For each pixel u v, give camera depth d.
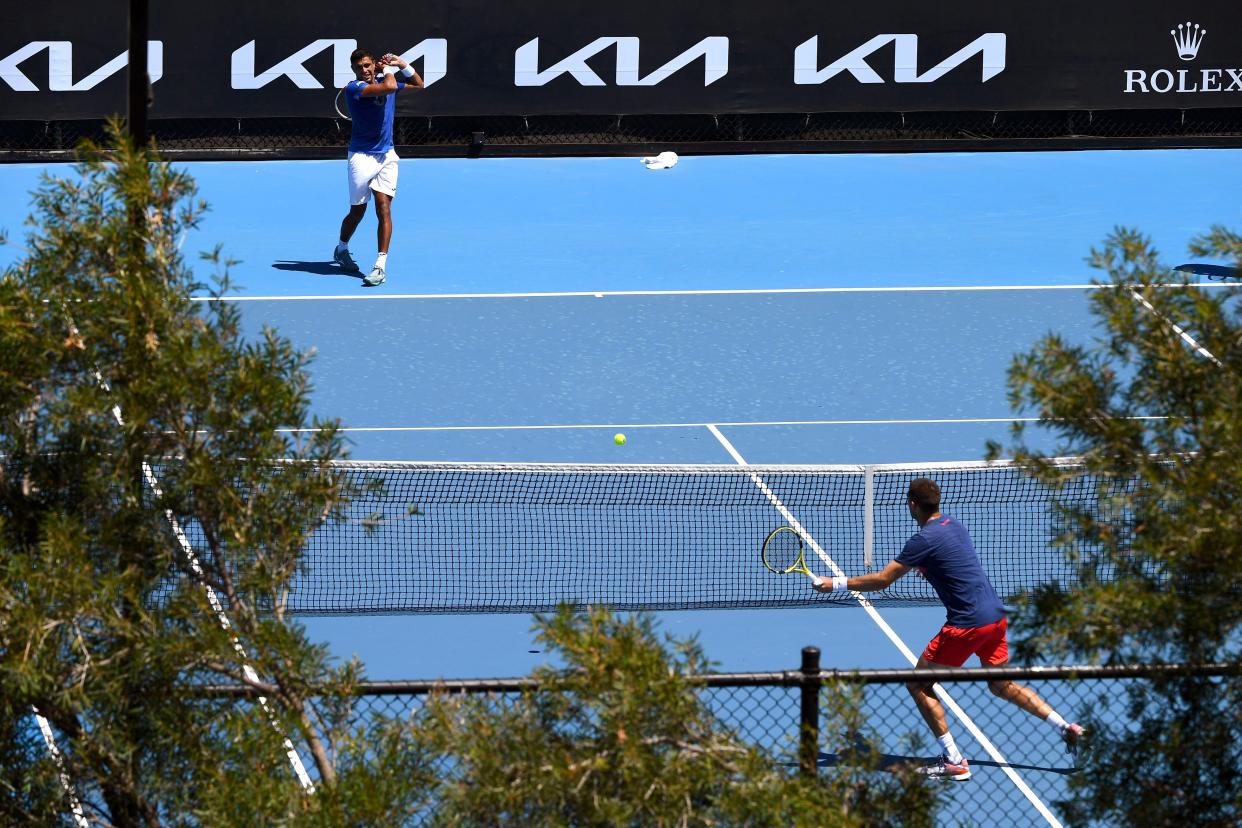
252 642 10.36
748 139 41.66
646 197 43.12
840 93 41.25
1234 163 45.47
